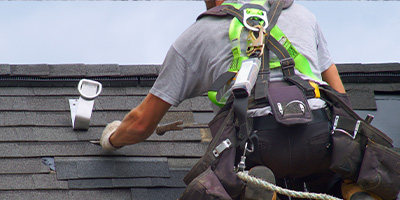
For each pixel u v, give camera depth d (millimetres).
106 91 17266
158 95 13703
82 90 15938
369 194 12352
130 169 15117
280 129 12094
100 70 17438
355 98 17969
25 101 16453
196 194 11711
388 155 12172
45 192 14227
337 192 13234
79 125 15883
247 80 11938
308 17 13820
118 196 14445
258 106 12250
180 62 13508
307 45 13242
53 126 15969
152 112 13945
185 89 13656
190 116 17172
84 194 14352
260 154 12195
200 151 15984
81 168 14898
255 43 12578
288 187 13438
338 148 12109
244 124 11961
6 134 15430
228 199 11625
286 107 12008
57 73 17156
